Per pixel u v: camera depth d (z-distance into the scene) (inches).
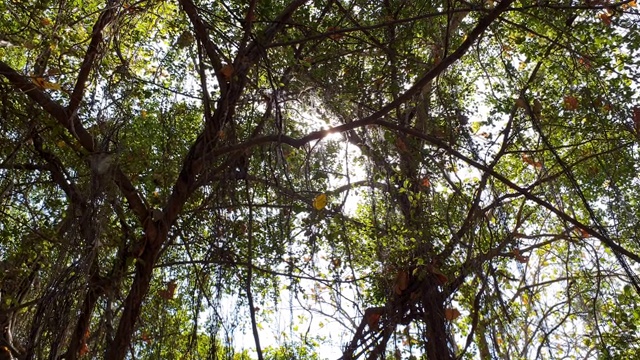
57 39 270.4
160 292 265.4
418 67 297.3
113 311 252.2
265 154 276.7
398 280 291.1
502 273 308.2
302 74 271.1
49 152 270.2
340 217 271.6
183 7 261.9
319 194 258.4
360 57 295.4
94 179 236.2
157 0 271.0
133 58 292.8
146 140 270.8
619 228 293.4
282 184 276.8
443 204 297.3
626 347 301.9
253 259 275.7
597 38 281.9
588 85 284.5
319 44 283.3
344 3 300.4
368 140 285.4
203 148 259.4
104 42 257.8
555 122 298.7
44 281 270.5
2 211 283.4
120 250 254.4
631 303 339.6
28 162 276.8
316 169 268.5
